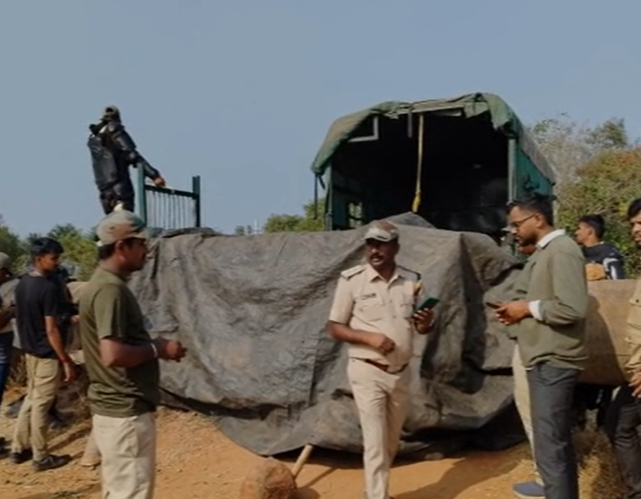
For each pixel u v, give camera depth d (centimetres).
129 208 905
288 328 634
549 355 439
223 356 653
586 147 2319
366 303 492
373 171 1108
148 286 708
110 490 404
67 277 865
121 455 401
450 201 1197
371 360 488
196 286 687
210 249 692
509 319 454
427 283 589
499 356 597
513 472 553
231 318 662
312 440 582
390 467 559
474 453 592
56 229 2317
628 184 1574
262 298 650
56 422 746
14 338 761
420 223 666
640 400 474
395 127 1004
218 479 582
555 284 434
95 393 405
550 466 437
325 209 948
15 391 865
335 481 561
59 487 611
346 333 492
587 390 568
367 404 489
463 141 1068
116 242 402
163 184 920
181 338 683
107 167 902
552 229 460
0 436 739
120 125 905
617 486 517
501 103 880
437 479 551
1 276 745
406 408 506
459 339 584
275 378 622
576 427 577
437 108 903
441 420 566
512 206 467
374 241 488
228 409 650
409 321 496
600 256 599
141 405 405
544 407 440
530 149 1020
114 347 388
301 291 637
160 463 620
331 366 611
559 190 1675
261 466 520
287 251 658
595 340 502
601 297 509
